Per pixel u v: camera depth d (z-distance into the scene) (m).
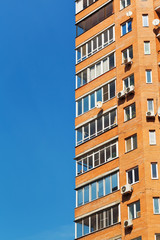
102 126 54.75
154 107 51.34
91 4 61.84
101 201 51.25
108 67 56.88
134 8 56.38
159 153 49.09
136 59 53.91
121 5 58.19
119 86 54.56
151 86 52.22
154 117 50.72
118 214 49.09
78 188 54.16
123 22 57.00
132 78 53.66
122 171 50.38
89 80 58.41
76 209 53.31
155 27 55.03
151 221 46.12
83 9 62.66
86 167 54.41
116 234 48.38
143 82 52.44
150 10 55.75
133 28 55.62
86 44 60.56
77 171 55.12
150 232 45.62
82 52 60.66
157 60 53.44
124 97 53.41
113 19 58.34
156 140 49.75
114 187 50.66
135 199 48.00
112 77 55.78
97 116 55.59
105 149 53.31
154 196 47.25
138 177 48.78
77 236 51.94
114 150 52.34
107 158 52.72
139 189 48.06
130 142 51.12
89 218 51.72
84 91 58.38
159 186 47.69
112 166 51.66
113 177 51.16
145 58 53.62
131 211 48.03
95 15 60.84
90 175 53.53
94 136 55.03
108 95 55.47
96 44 59.38
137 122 51.06
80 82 59.31
